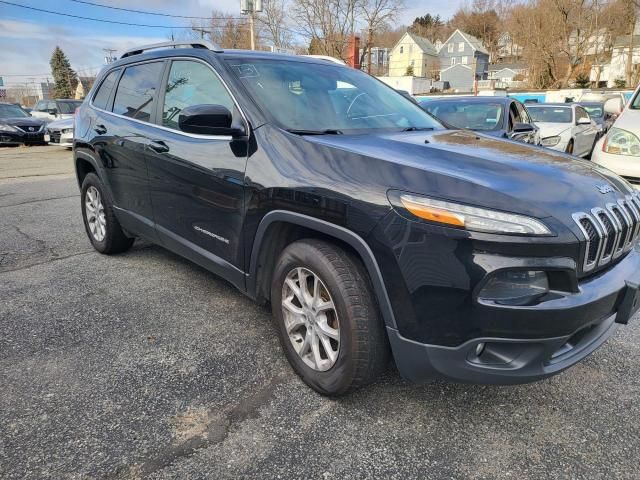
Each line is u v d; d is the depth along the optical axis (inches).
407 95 154.1
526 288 75.4
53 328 123.3
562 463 80.7
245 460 80.1
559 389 100.8
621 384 102.4
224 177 107.6
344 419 90.5
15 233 209.3
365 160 87.8
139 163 138.9
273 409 92.9
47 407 92.4
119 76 162.6
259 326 125.6
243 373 104.7
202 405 93.7
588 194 85.1
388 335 83.7
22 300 139.7
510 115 278.2
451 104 295.6
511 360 78.7
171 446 82.8
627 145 231.0
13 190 316.2
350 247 89.4
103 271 163.3
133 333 121.3
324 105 119.7
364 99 132.3
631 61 1822.1
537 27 1907.0
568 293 77.1
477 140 114.5
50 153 559.5
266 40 1706.4
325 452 82.3
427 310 77.7
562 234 74.7
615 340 120.6
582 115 439.8
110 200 162.7
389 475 77.8
